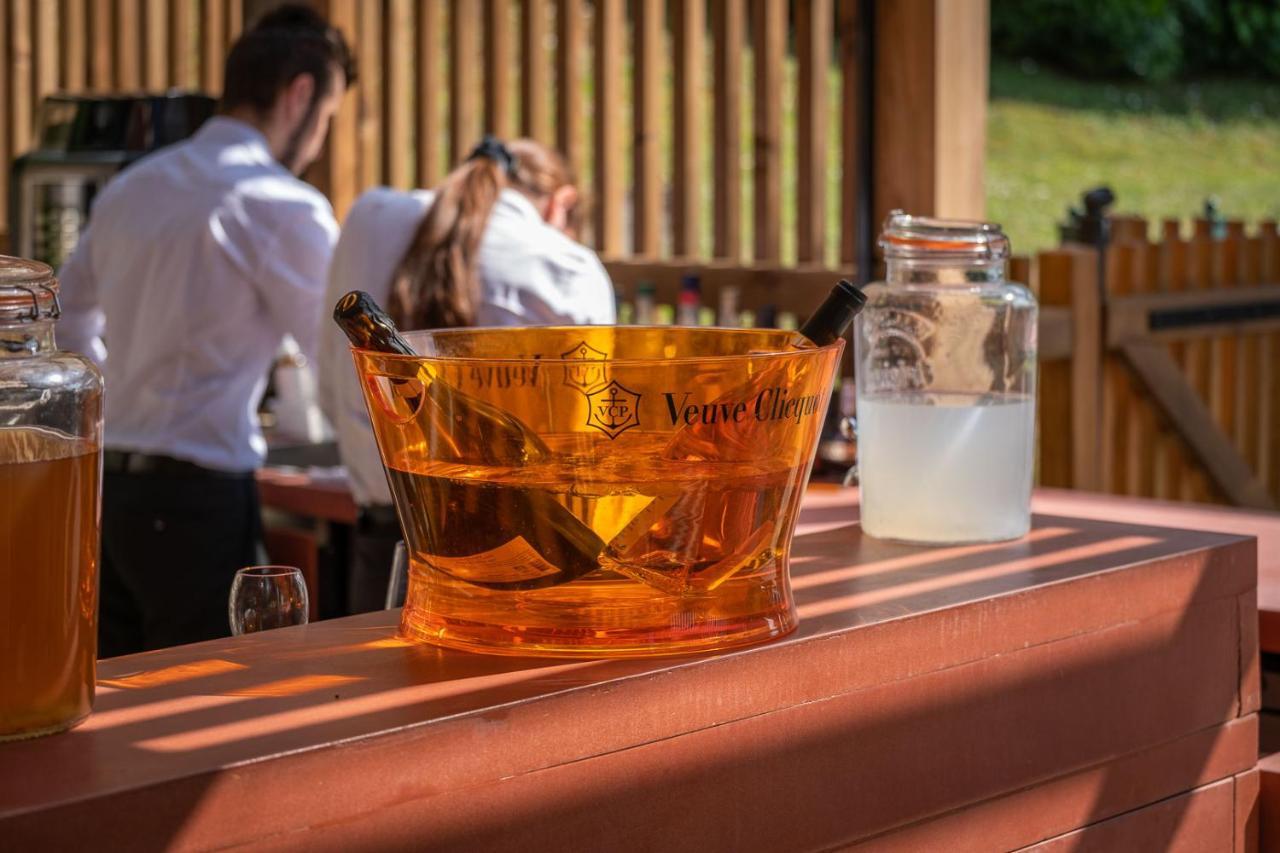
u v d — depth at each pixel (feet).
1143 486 10.81
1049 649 3.36
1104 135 36.37
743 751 2.82
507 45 11.69
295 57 8.02
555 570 2.76
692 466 2.73
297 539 8.82
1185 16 40.24
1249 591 3.90
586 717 2.61
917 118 8.98
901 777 3.09
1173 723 3.69
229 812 2.25
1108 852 3.54
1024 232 30.48
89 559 2.45
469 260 6.80
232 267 7.66
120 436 7.84
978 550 3.77
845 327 2.94
